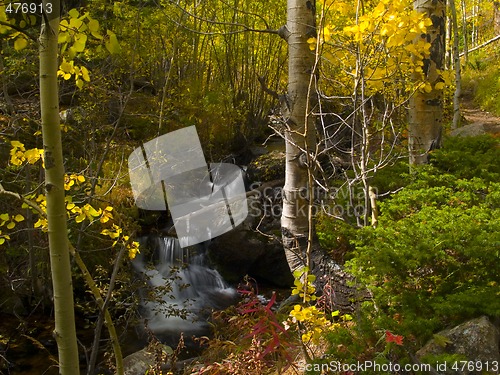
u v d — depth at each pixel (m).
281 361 2.47
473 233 2.82
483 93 13.12
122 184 5.99
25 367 4.62
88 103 5.70
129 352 4.87
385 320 2.53
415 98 4.64
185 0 7.26
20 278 5.43
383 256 2.76
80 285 5.54
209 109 8.44
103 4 6.02
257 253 6.23
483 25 18.44
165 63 7.92
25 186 5.14
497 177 4.15
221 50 9.55
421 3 4.49
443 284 2.85
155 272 6.17
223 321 3.82
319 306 3.53
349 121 5.86
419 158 4.67
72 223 5.10
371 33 3.26
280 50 9.47
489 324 2.57
